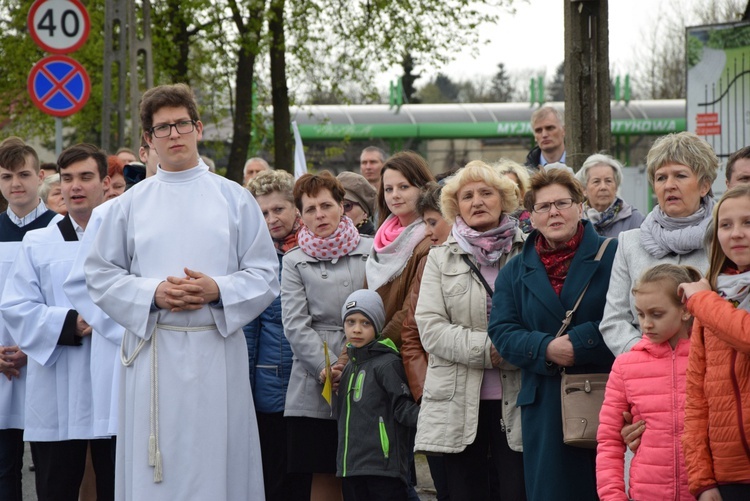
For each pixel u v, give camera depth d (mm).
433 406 6926
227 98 27641
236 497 6789
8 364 8711
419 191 8156
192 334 6680
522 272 6648
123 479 6797
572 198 6578
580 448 6402
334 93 26375
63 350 8391
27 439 8406
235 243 6926
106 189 10117
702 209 6305
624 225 9812
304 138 35438
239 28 23484
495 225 7191
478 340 6824
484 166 7191
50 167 14375
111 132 18875
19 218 9234
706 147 6348
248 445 6887
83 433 8312
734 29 14500
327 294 8148
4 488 8844
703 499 5250
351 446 7410
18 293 8492
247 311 6738
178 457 6590
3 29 28172
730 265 5418
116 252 6824
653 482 5723
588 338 6305
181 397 6613
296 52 24703
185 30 24703
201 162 7008
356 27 24750
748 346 5047
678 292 5461
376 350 7484
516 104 37531
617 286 6391
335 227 8242
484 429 6961
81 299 7770
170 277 6578
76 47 14000
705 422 5297
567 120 11500
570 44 11414
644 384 5820
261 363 8430
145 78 18969
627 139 37469
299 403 8023
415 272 7887
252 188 9062
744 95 14500
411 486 8117
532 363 6375
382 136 35906
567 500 6336
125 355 6824
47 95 13883
